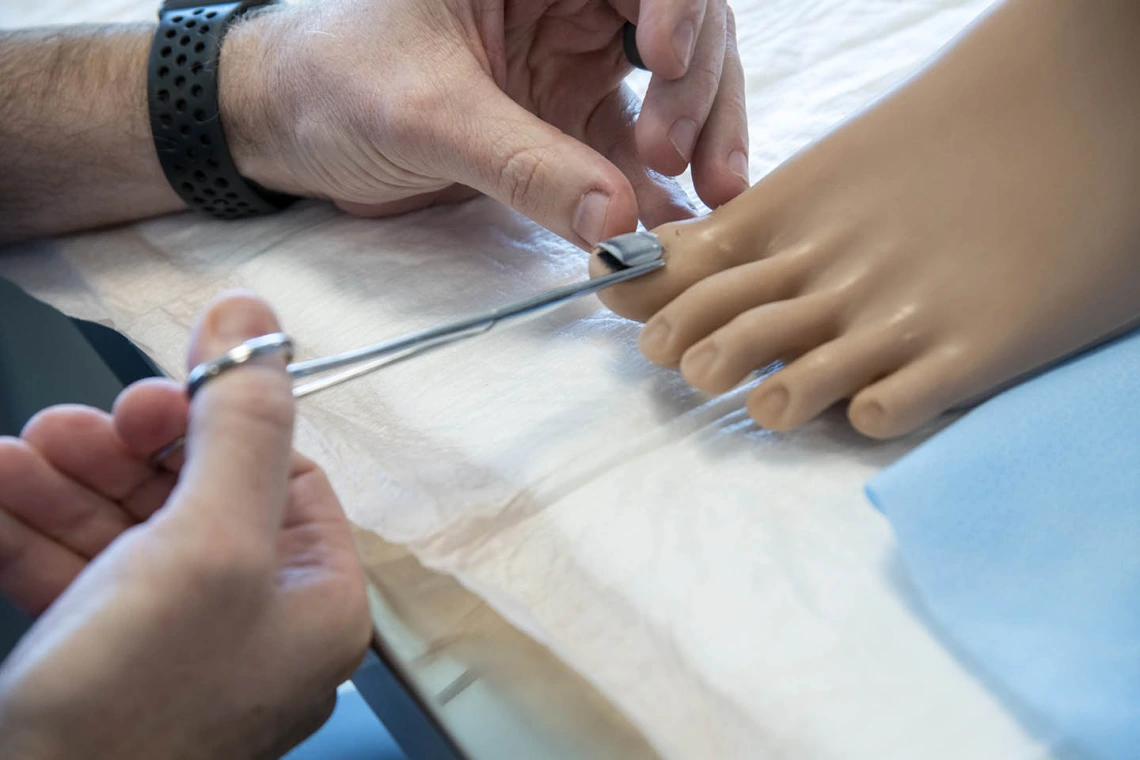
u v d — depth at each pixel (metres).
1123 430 0.30
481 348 0.45
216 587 0.24
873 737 0.27
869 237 0.39
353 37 0.51
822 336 0.39
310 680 0.29
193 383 0.25
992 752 0.26
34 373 0.75
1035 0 0.39
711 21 0.48
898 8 0.67
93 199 0.60
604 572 0.33
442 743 0.34
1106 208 0.36
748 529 0.33
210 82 0.55
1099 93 0.37
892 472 0.31
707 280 0.40
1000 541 0.29
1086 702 0.26
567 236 0.46
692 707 0.29
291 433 0.26
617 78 0.57
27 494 0.30
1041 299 0.36
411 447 0.40
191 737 0.25
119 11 0.81
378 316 0.48
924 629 0.29
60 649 0.21
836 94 0.61
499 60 0.53
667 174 0.49
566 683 0.33
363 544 0.37
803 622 0.30
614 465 0.37
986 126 0.39
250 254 0.56
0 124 0.57
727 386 0.38
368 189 0.55
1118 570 0.27
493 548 0.35
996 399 0.34
